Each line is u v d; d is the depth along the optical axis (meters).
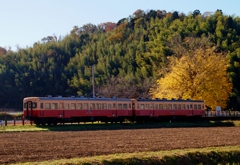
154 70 110.44
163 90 75.19
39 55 145.00
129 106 62.56
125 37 158.62
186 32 130.75
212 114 76.06
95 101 58.53
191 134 43.09
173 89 74.25
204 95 73.75
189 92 73.81
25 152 28.25
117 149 30.05
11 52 151.38
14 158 25.62
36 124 54.25
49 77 126.81
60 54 147.75
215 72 75.00
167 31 137.75
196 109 69.75
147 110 63.88
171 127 57.69
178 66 75.00
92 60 136.12
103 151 28.92
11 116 71.38
